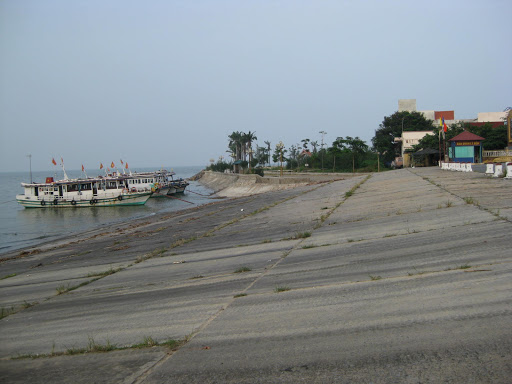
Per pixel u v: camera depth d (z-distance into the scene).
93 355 7.18
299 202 30.70
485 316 6.29
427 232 12.94
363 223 16.77
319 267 10.92
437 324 6.29
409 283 8.37
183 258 15.48
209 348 6.70
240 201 43.53
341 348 6.03
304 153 125.06
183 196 74.94
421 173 39.53
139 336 7.79
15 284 15.52
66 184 61.19
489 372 4.88
